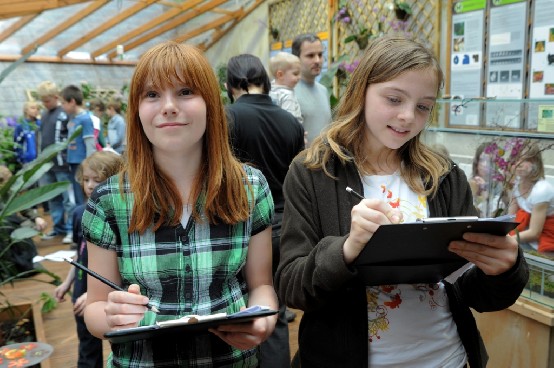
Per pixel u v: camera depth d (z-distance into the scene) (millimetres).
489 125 1834
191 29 8586
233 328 957
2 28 7512
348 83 1153
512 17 3250
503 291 1015
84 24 8109
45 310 2924
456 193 1153
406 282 1030
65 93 4750
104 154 2141
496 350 1789
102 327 1041
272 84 3188
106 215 1059
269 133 2219
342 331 1061
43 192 2260
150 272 1037
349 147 1141
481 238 896
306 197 1118
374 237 843
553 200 1650
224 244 1082
